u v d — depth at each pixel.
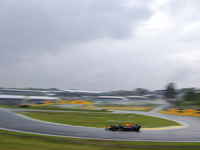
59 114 43.31
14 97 124.94
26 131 19.61
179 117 43.25
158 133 20.42
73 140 15.53
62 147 13.08
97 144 14.30
